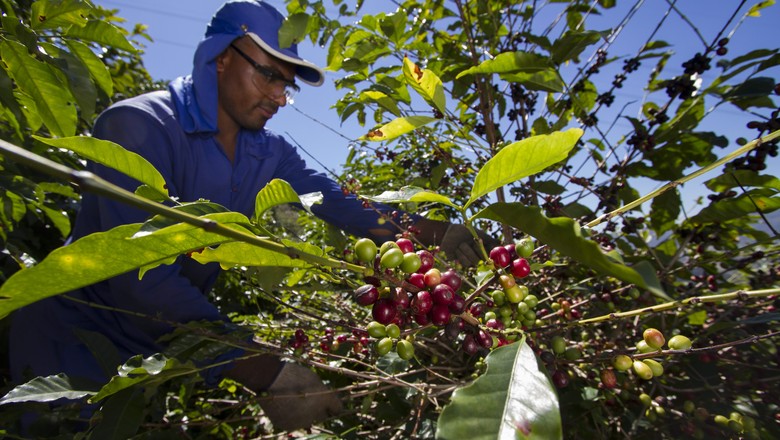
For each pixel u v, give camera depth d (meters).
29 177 2.69
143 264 0.82
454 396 0.81
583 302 1.87
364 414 1.97
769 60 1.73
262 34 2.38
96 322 2.17
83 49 1.94
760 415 1.59
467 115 2.89
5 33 1.65
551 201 2.23
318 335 2.34
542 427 0.75
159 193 0.97
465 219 1.16
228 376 1.95
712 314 1.87
